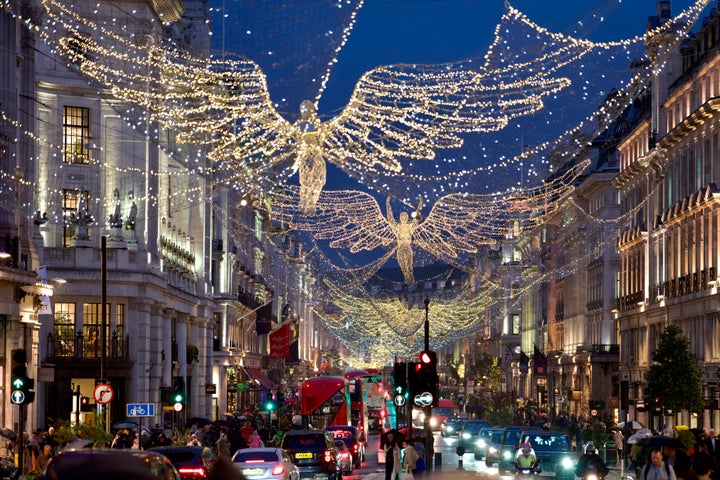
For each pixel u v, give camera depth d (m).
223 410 95.31
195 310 83.88
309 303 175.88
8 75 48.53
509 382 170.62
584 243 115.25
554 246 133.62
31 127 53.09
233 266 102.75
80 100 64.38
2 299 46.09
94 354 64.31
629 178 93.06
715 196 65.88
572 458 46.06
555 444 47.00
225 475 13.37
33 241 55.47
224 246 96.62
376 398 99.50
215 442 53.84
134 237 66.56
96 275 64.44
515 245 167.38
